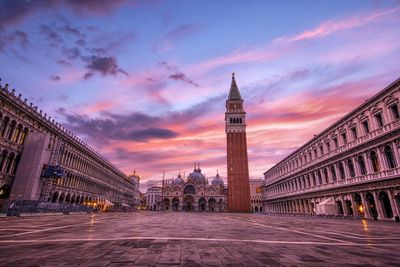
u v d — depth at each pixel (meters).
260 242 12.30
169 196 169.50
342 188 47.38
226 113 125.81
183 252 9.27
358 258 8.45
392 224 27.77
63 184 58.81
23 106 46.28
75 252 8.88
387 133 35.56
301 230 19.67
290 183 79.25
